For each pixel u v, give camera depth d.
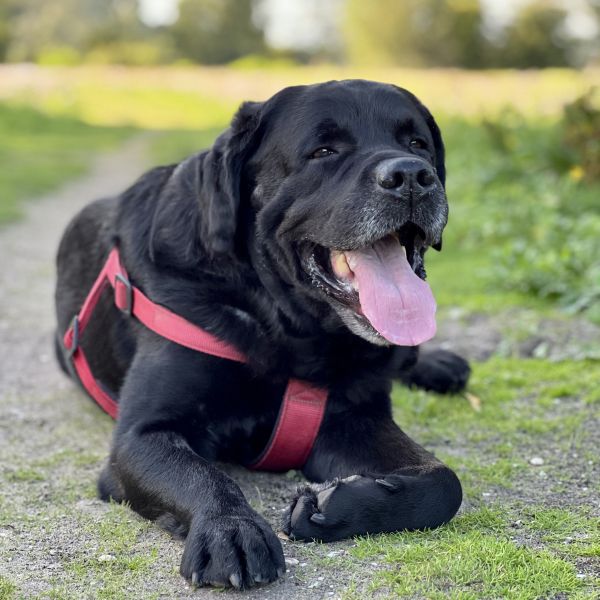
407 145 3.59
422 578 2.73
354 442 3.46
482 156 12.41
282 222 3.44
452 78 29.75
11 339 5.79
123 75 38.47
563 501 3.35
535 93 20.86
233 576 2.65
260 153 3.55
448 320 5.97
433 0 64.50
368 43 68.81
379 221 3.19
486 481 3.54
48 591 2.71
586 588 2.67
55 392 4.77
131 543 3.03
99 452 3.93
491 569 2.76
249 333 3.43
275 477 3.67
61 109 26.56
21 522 3.22
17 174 13.95
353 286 3.32
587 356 5.10
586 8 58.94
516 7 59.66
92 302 4.08
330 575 2.78
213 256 3.52
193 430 3.46
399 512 3.02
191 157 3.91
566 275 6.32
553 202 8.72
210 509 2.87
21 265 8.02
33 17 86.81
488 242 8.38
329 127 3.43
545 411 4.39
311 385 3.50
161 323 3.52
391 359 3.63
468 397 4.57
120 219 4.02
